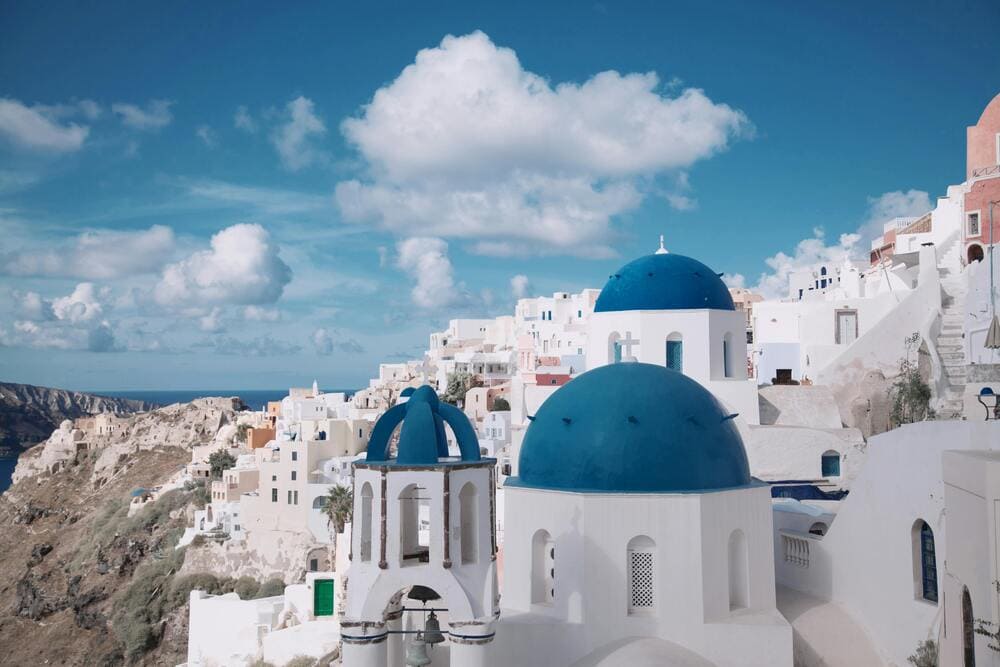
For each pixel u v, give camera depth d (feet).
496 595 64.34
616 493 72.28
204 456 396.78
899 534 73.36
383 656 62.95
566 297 380.78
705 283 119.55
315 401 396.37
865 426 158.20
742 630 70.33
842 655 76.33
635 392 77.61
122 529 333.83
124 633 269.03
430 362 436.35
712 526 72.08
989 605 56.54
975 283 128.06
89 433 526.16
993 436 61.87
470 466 64.23
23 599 327.06
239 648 161.38
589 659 69.46
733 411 115.24
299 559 257.34
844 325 188.65
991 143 151.74
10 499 483.92
